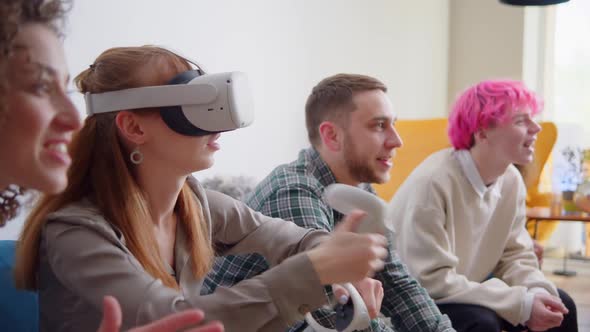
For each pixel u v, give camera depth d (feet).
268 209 4.42
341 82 4.98
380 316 5.09
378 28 12.31
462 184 6.18
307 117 5.17
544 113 15.96
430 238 5.81
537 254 7.84
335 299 3.51
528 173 8.41
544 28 15.72
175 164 3.02
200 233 3.39
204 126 2.90
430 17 14.39
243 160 8.64
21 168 1.79
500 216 6.64
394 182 9.85
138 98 2.89
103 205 2.94
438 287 5.69
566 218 9.87
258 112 8.97
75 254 2.71
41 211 2.94
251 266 4.37
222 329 1.93
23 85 1.73
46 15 1.79
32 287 3.03
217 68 8.13
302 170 4.82
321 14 10.45
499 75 15.05
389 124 4.94
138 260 2.94
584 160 10.77
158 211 3.18
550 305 5.76
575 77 16.01
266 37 9.11
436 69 14.88
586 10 15.74
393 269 4.89
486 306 5.70
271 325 2.57
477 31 15.24
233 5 8.39
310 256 2.61
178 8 7.41
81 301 2.90
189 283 3.32
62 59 1.87
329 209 4.58
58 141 1.85
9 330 3.08
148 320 2.50
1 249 3.25
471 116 6.17
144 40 6.89
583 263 15.23
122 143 3.04
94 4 6.19
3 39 1.67
